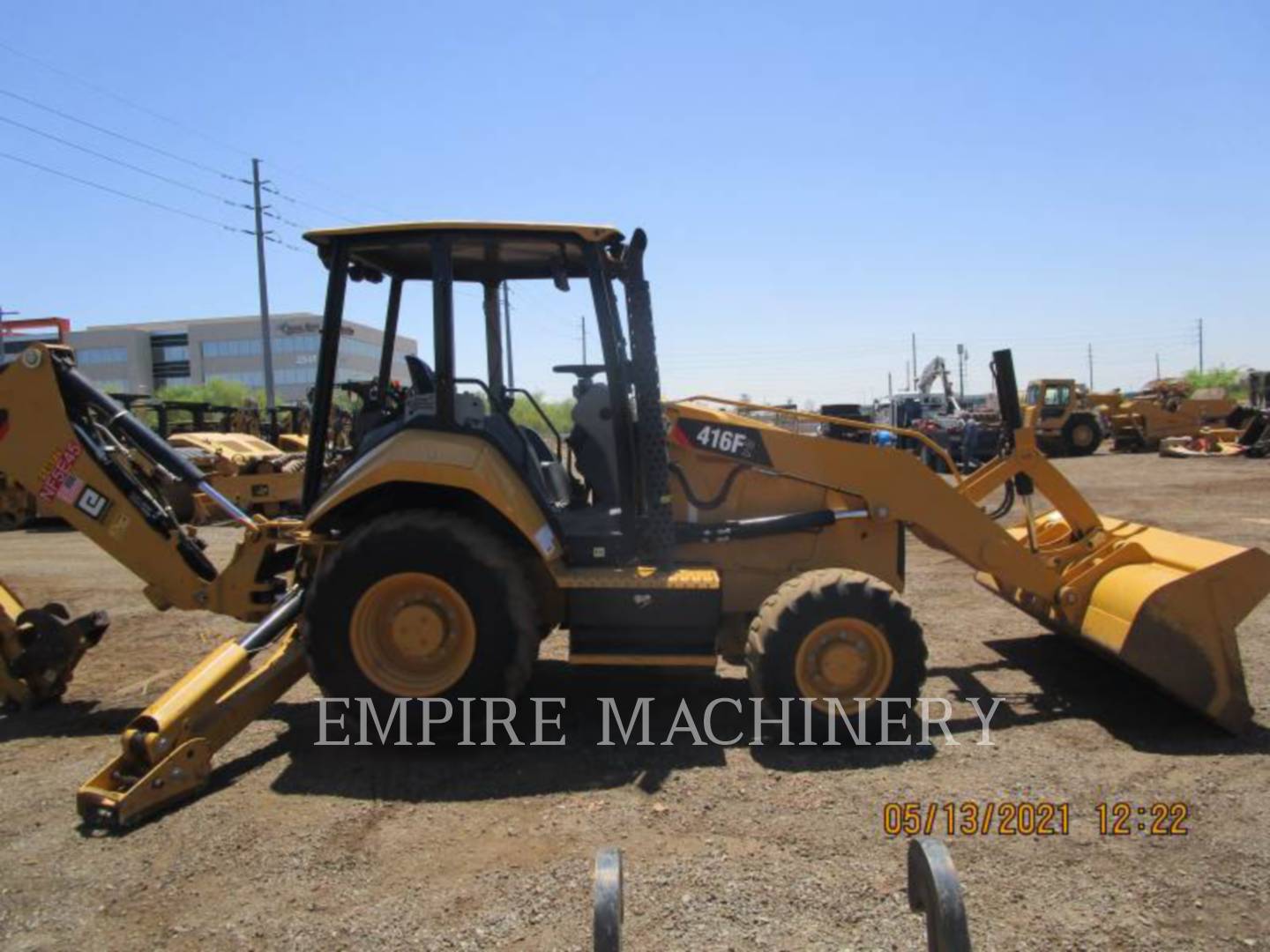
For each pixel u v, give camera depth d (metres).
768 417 6.08
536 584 4.75
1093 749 4.36
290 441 16.91
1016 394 5.41
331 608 4.31
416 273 5.20
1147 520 12.29
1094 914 2.97
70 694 5.48
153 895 3.19
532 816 3.72
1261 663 5.61
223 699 4.18
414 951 2.84
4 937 2.96
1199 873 3.22
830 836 3.52
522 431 5.18
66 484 5.04
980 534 5.08
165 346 85.19
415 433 4.46
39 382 4.98
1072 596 5.00
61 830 3.68
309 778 4.14
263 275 30.73
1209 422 28.56
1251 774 4.04
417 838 3.55
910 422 25.08
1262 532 10.93
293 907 3.09
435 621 4.33
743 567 5.11
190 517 13.04
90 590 8.80
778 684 4.39
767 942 2.84
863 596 4.41
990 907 3.02
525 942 2.86
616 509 4.97
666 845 3.46
